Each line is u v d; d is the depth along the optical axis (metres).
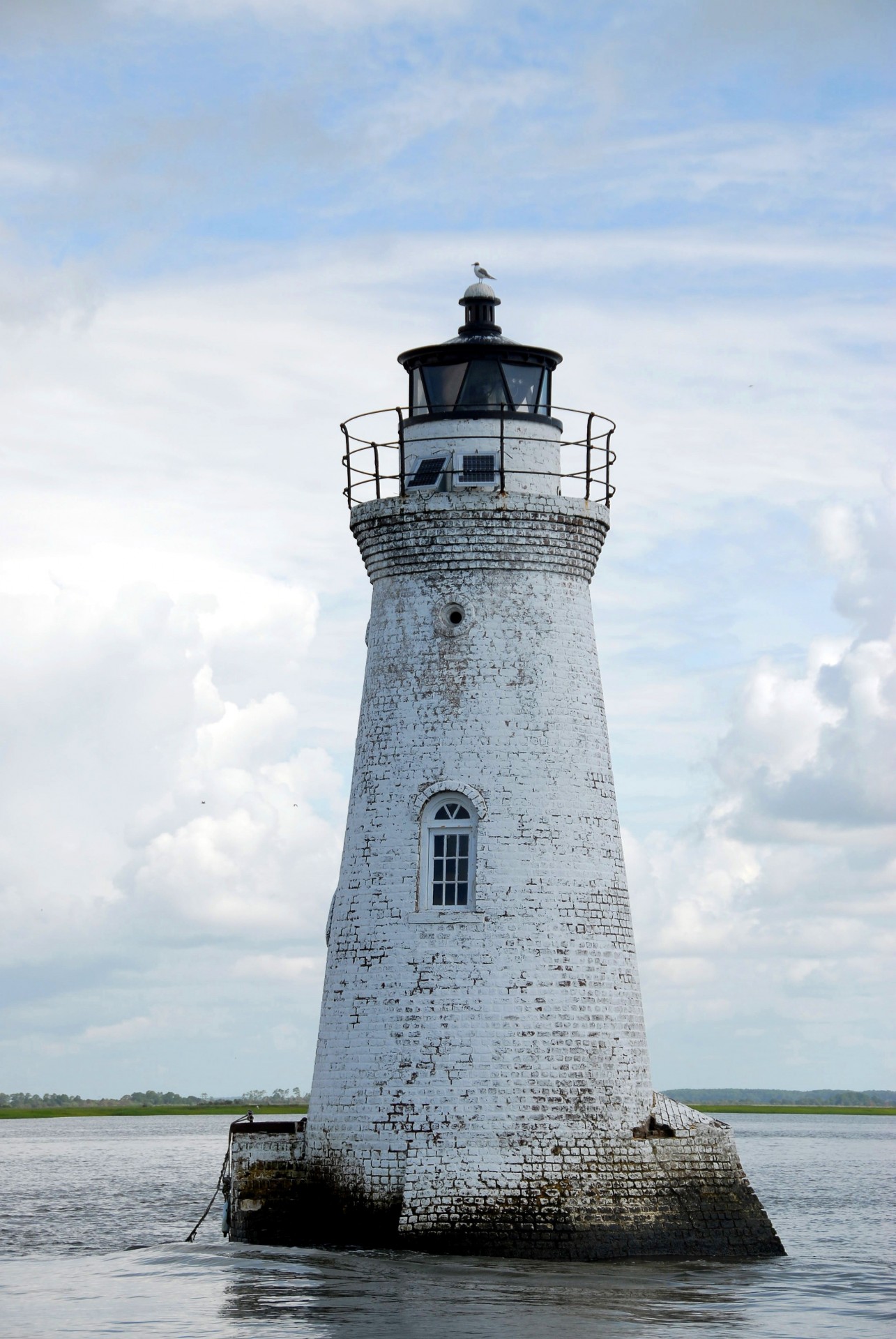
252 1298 31.20
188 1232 46.72
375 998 35.66
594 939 35.94
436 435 38.22
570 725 36.84
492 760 36.09
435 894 36.06
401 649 37.22
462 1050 34.81
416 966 35.34
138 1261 36.59
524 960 35.16
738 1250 35.88
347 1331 28.34
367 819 36.81
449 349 38.12
